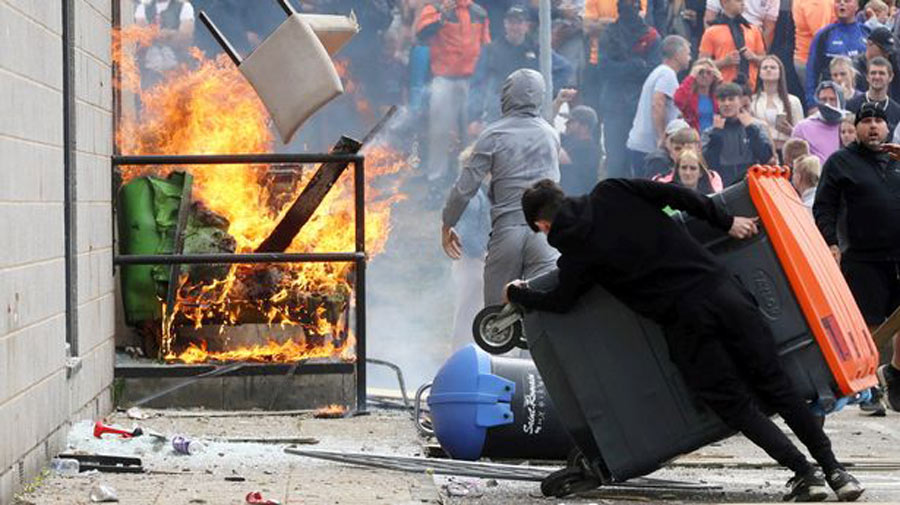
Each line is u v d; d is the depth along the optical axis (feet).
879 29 78.69
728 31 79.71
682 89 77.82
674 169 67.46
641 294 34.76
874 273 52.80
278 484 36.01
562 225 34.65
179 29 79.10
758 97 79.05
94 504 33.27
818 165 64.49
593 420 35.60
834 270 36.04
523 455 39.45
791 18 80.07
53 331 38.40
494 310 43.73
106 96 47.85
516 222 52.44
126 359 49.67
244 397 48.62
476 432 39.11
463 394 39.17
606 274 34.83
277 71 47.24
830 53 79.51
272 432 44.62
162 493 34.58
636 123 80.89
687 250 34.86
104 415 46.75
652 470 35.58
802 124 77.41
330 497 34.35
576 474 36.06
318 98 47.24
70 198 42.78
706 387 34.68
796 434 34.96
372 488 35.63
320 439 43.45
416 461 38.58
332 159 48.78
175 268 49.26
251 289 49.62
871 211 52.54
